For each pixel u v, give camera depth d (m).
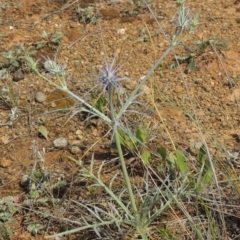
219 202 3.10
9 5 4.96
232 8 4.71
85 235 3.11
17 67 4.27
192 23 2.75
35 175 3.42
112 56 4.32
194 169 3.28
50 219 3.21
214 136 3.62
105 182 3.38
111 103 2.64
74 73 4.19
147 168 3.19
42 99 4.01
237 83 4.04
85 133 3.76
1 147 3.71
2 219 3.22
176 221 3.04
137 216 2.92
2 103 4.05
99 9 4.82
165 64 4.24
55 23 4.74
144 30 4.52
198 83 4.06
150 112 3.79
